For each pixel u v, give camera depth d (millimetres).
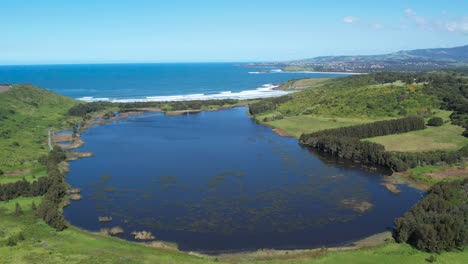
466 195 69875
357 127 127312
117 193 83500
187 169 100125
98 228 66625
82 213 73000
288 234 64562
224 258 55750
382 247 57875
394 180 91875
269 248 59688
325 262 53031
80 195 82250
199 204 77312
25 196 78812
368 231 65625
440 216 58781
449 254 55000
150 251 56281
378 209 75000
